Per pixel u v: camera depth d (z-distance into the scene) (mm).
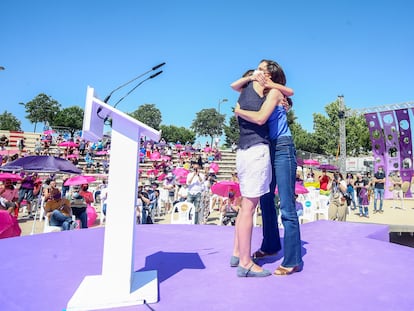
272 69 2064
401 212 12039
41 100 56219
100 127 1793
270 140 2186
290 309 1501
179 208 6797
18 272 2098
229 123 54344
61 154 22672
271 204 2477
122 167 1673
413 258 2473
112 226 1630
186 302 1584
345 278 1970
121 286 1583
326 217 8219
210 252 2643
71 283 1874
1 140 25922
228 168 23844
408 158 13727
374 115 14500
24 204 10250
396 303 1576
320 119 46688
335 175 12617
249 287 1800
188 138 74125
